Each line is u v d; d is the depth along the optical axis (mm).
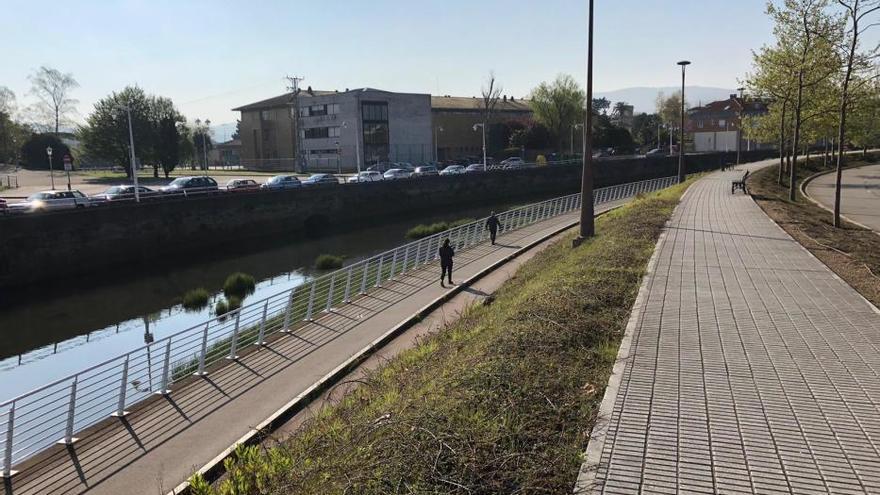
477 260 22969
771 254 14797
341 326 14781
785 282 11836
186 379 11539
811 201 31625
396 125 79000
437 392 6668
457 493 4742
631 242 16578
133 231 32094
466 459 5160
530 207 34031
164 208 33750
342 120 76938
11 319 22734
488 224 27000
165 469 8133
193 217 35406
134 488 7688
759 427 5879
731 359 7707
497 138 89375
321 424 7840
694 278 12242
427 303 16750
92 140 64625
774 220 21172
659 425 5953
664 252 15133
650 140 112500
